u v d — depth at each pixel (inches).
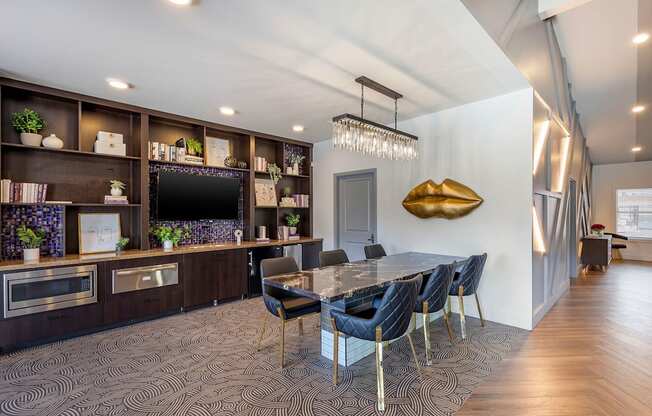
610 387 96.7
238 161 211.9
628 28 135.5
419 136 179.6
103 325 139.9
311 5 82.5
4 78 127.0
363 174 213.0
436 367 108.7
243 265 190.5
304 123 193.6
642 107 219.8
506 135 147.7
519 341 130.0
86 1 79.9
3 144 128.3
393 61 113.7
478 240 157.2
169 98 150.7
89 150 156.7
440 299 115.0
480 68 118.6
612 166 374.0
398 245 190.1
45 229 144.9
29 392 93.9
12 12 84.1
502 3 100.9
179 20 88.8
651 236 350.9
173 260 161.0
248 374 104.3
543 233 161.8
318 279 112.5
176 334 137.8
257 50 106.2
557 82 164.9
